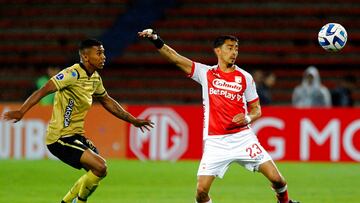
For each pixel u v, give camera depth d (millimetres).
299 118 65000
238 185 50469
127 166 61031
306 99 73625
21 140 66938
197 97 91188
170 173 56719
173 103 91438
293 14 98062
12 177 53688
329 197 44719
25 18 101125
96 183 33406
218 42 32625
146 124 35875
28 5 102250
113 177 53938
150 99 92062
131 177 54094
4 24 99938
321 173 57562
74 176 54812
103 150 66688
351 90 88250
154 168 59875
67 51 97062
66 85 32781
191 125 65438
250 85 32719
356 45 94688
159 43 32438
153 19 98438
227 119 32281
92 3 101000
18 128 66875
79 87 33188
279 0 99375
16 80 94938
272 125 65125
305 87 73875
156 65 94812
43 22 99625
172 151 65750
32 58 96625
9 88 94438
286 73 92750
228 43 32375
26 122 66812
